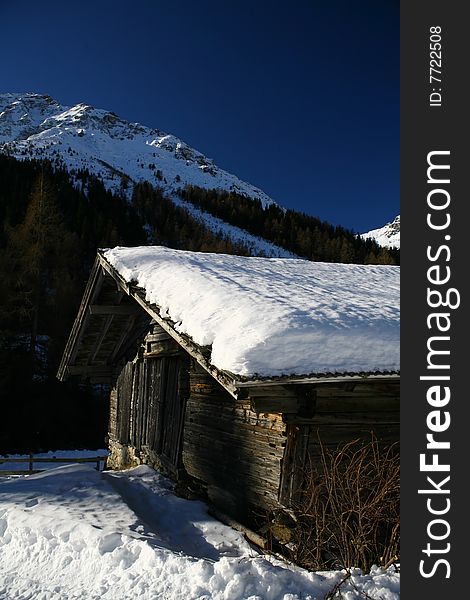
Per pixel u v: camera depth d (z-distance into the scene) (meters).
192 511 6.73
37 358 24.42
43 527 5.36
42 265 25.33
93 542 4.84
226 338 4.87
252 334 4.77
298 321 4.93
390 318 5.46
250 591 3.73
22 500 6.37
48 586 4.45
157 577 4.19
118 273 7.77
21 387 22.31
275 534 5.36
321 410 5.53
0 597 4.32
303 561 4.75
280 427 5.67
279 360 4.54
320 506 5.23
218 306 5.60
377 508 4.59
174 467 8.23
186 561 4.23
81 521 5.36
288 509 5.21
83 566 4.67
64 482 7.23
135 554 4.59
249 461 6.20
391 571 4.11
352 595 3.71
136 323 10.58
